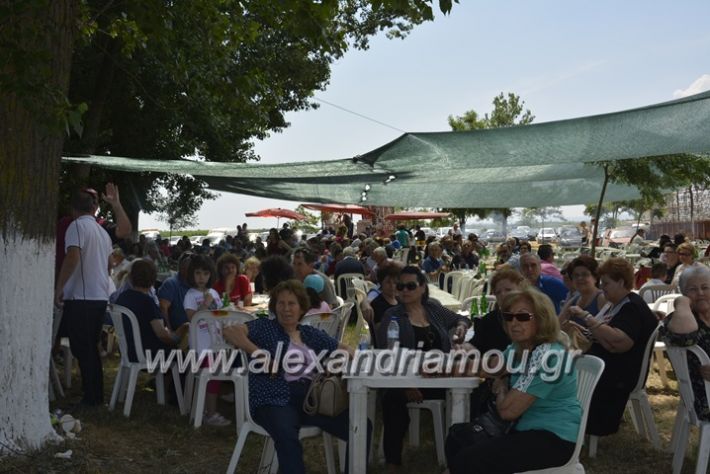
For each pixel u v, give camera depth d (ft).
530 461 10.46
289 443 12.25
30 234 13.44
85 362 18.19
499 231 156.35
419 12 16.39
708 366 13.14
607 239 111.34
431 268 45.96
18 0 11.87
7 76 12.00
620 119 19.06
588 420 15.05
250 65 50.55
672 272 29.71
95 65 50.44
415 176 31.17
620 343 14.47
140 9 19.77
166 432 16.98
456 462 10.75
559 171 35.88
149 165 27.63
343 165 26.04
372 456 15.11
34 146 13.35
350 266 37.04
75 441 14.48
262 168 26.73
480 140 21.81
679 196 117.39
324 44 17.72
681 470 14.16
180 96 53.31
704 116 18.48
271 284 18.60
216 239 82.58
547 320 10.80
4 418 13.28
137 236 63.26
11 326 13.30
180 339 18.61
